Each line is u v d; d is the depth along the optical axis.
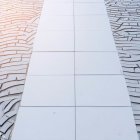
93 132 2.60
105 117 2.74
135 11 4.71
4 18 4.53
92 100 2.94
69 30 4.16
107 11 4.71
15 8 4.85
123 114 2.77
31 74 3.30
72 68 3.39
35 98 2.98
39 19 4.48
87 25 4.30
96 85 3.13
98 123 2.68
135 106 2.86
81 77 3.25
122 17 4.52
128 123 2.68
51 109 2.84
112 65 3.43
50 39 3.95
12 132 2.62
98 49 3.73
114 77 3.24
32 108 2.86
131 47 3.77
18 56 3.61
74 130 2.62
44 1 5.11
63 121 2.71
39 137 2.57
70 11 4.72
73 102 2.92
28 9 4.81
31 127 2.67
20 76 3.28
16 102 2.94
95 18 4.50
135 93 3.02
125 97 2.96
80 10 4.75
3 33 4.11
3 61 3.52
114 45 3.81
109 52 3.67
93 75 3.28
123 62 3.48
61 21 4.41
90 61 3.50
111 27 4.24
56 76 3.27
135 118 2.73
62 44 3.84
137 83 3.15
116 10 4.75
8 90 3.09
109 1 5.07
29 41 3.92
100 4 4.95
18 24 4.34
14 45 3.83
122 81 3.18
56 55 3.62
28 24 4.34
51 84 3.15
